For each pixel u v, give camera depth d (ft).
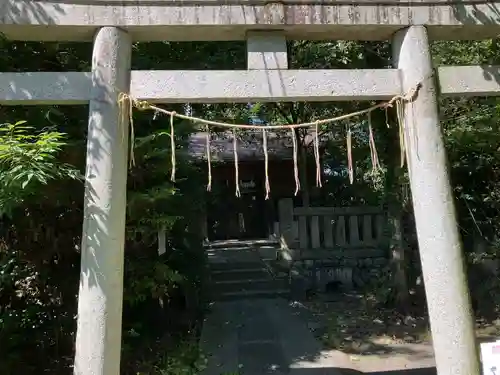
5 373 15.19
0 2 11.98
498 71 12.84
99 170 11.68
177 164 19.93
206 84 12.13
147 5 12.22
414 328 23.68
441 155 12.33
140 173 16.69
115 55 12.12
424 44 12.71
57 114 15.30
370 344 21.58
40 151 11.45
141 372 16.85
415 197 12.37
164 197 16.29
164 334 21.59
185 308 24.99
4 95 11.90
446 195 12.18
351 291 31.83
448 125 22.39
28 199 14.90
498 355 10.66
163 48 18.71
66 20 12.08
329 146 38.09
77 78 12.08
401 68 12.76
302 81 12.32
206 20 12.24
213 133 35.32
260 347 20.80
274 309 27.40
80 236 17.57
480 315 24.54
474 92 12.78
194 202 23.24
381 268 32.81
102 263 11.42
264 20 12.32
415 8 12.82
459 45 21.88
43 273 17.08
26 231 16.93
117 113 11.98
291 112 34.42
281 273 32.04
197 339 21.56
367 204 37.83
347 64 24.67
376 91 12.51
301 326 24.09
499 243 23.53
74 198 16.16
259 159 42.73
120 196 11.90
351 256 33.40
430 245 12.04
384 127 24.67
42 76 12.00
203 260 27.61
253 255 36.83
